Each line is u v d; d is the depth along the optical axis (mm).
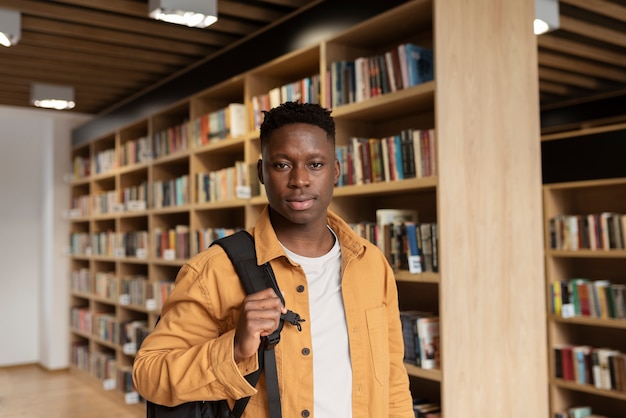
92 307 7141
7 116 8086
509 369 2885
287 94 3752
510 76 3004
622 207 4535
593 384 4316
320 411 1274
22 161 8172
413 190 3068
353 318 1367
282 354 1263
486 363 2799
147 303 5461
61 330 7723
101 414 5828
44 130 8133
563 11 4098
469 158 2807
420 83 2941
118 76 5758
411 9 2887
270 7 4195
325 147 1304
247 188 4066
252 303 1164
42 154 8219
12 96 6668
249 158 4066
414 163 2900
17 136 8148
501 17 2988
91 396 6520
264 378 1257
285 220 1378
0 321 7953
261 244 1329
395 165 3002
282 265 1335
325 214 1394
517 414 2896
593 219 4348
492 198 2883
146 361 1241
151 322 5555
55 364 7668
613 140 4328
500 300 2879
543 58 4902
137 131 6551
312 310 1331
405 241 2943
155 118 5684
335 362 1316
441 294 2674
